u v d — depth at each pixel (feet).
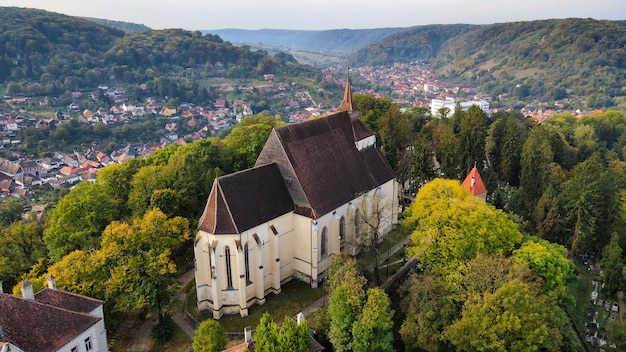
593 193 327.88
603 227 336.29
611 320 269.85
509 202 362.12
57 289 198.39
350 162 282.97
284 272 254.27
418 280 208.54
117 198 320.91
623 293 297.53
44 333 167.94
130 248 228.22
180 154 356.18
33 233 311.47
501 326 176.24
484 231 224.74
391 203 318.04
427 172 399.44
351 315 182.60
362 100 474.49
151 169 319.88
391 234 315.78
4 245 293.84
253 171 237.66
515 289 181.68
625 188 397.19
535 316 176.86
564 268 229.25
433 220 233.14
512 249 237.66
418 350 201.57
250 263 230.27
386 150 409.28
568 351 197.16
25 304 170.40
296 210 248.32
